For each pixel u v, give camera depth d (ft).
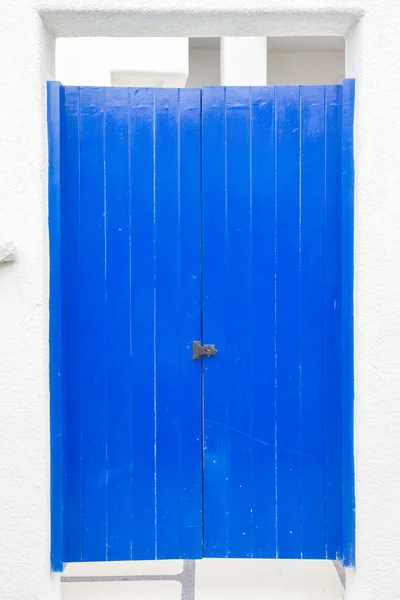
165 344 8.52
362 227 7.85
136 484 8.55
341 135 8.30
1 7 7.64
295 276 8.47
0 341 7.79
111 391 8.50
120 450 8.52
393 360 7.88
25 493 7.84
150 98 8.40
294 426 8.52
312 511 8.55
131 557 8.57
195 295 8.50
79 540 8.53
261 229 8.46
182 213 8.46
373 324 7.88
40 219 7.77
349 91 8.07
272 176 8.43
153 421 8.54
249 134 8.41
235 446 8.55
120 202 8.44
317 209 8.44
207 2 7.66
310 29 8.26
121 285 8.47
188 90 8.40
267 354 8.52
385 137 7.78
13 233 7.74
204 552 8.60
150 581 9.09
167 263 8.49
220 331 8.50
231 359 8.52
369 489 7.91
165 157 8.43
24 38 7.67
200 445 8.56
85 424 8.49
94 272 8.46
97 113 8.38
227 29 8.27
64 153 8.36
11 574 7.86
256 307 8.49
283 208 8.45
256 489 8.56
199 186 8.46
